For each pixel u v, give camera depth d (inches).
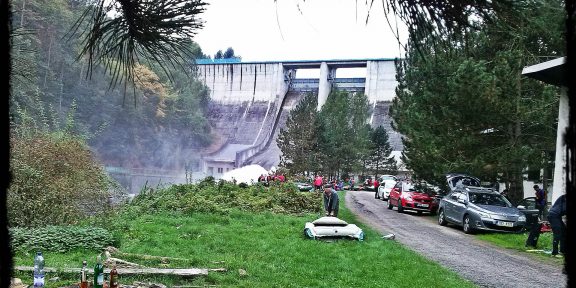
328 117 2412.6
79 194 573.6
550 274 396.8
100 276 250.8
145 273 321.1
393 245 504.4
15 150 503.2
